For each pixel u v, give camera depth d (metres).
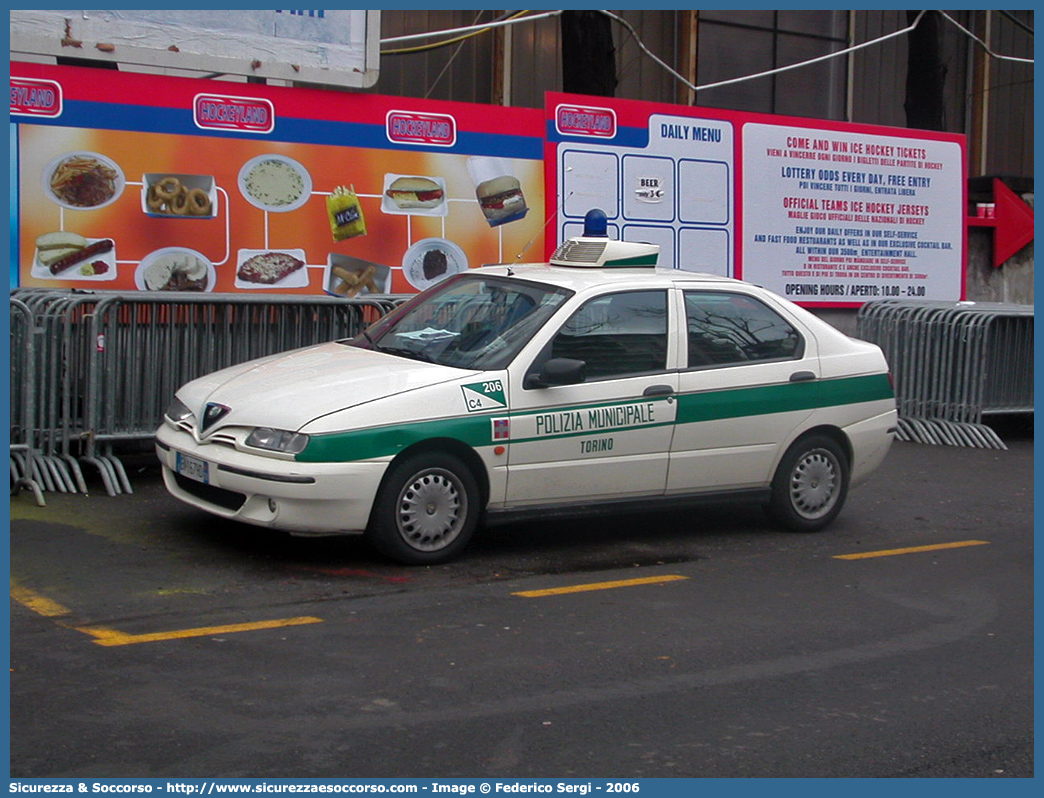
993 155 23.48
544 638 5.92
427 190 11.04
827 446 8.45
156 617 5.94
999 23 23.23
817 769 4.54
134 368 8.65
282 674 5.25
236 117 10.14
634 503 7.63
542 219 11.65
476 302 7.77
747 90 20.48
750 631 6.19
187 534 7.50
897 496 9.97
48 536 7.28
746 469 8.05
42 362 8.29
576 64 13.63
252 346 9.21
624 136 12.03
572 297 7.47
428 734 4.68
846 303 13.73
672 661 5.67
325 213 10.59
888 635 6.23
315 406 6.66
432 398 6.87
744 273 12.93
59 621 5.82
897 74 22.09
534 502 7.29
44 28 9.38
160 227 9.91
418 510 6.93
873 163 13.76
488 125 11.30
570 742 4.68
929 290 14.40
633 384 7.50
